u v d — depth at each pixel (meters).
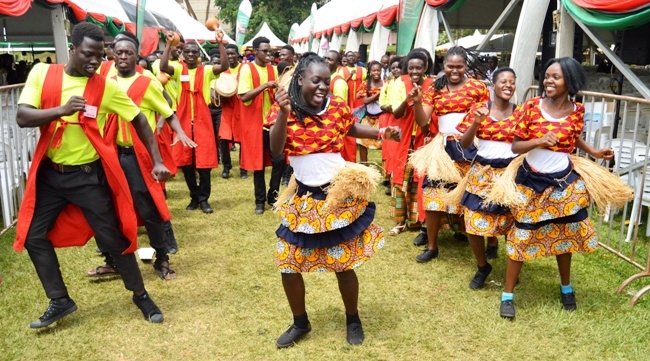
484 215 4.10
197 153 6.29
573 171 3.71
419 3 8.98
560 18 6.04
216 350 3.42
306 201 3.21
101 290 4.27
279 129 3.06
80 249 5.12
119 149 4.29
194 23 17.17
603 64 9.96
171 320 3.79
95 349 3.43
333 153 3.19
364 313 3.88
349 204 3.17
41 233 3.46
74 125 3.34
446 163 4.45
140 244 5.38
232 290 4.28
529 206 3.67
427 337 3.55
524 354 3.35
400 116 4.91
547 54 7.57
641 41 6.34
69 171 3.40
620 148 4.73
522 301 4.05
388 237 5.53
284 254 3.28
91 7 10.80
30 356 3.34
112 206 3.56
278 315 3.87
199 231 5.76
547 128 3.56
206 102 6.31
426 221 4.84
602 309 3.92
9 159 5.66
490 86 6.69
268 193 6.67
